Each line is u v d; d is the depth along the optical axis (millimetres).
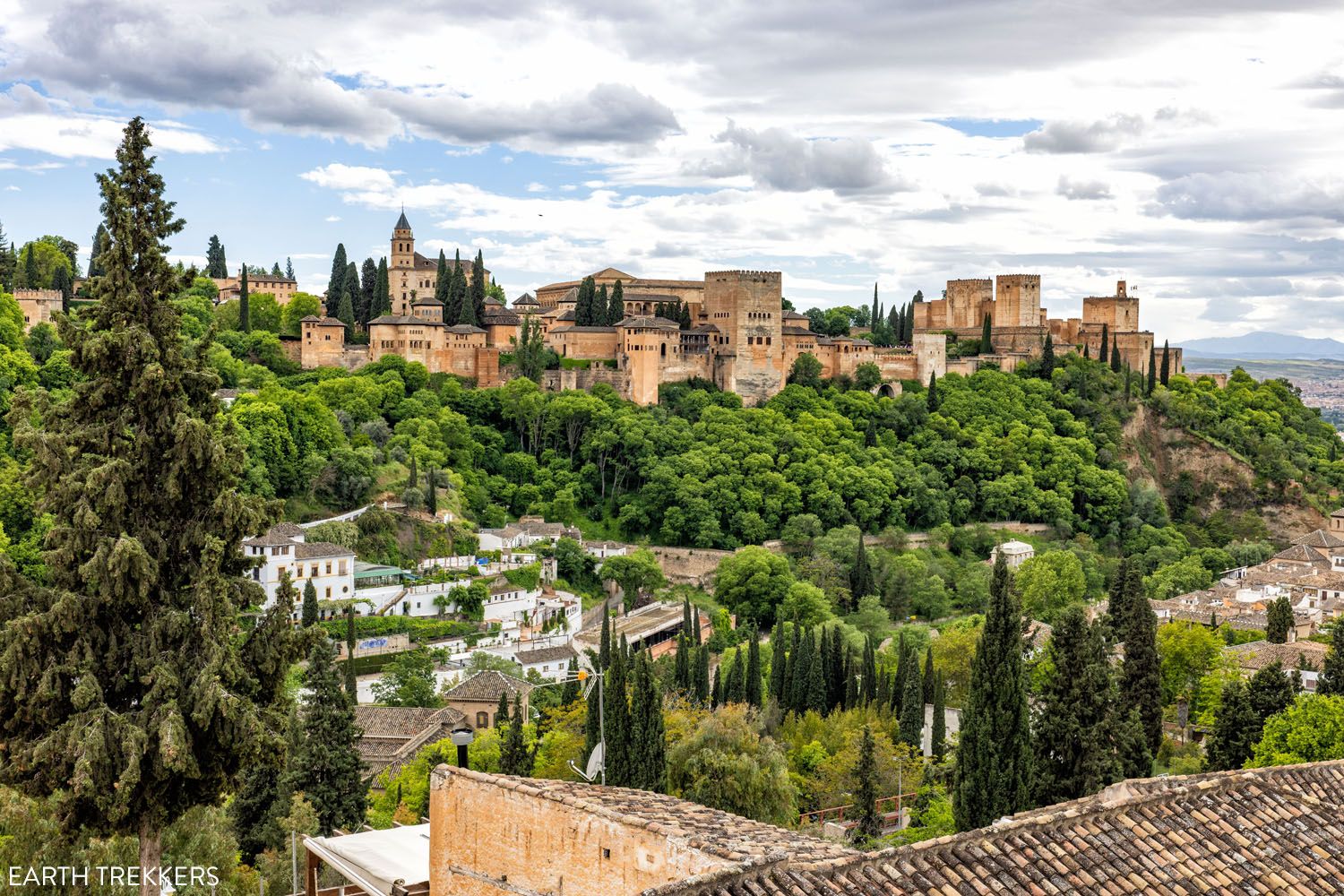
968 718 86312
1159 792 44156
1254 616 189750
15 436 54469
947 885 37219
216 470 55219
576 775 107812
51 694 51281
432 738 144875
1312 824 44531
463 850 44406
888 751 125188
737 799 95000
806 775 128250
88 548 53250
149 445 54656
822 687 157875
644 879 39062
